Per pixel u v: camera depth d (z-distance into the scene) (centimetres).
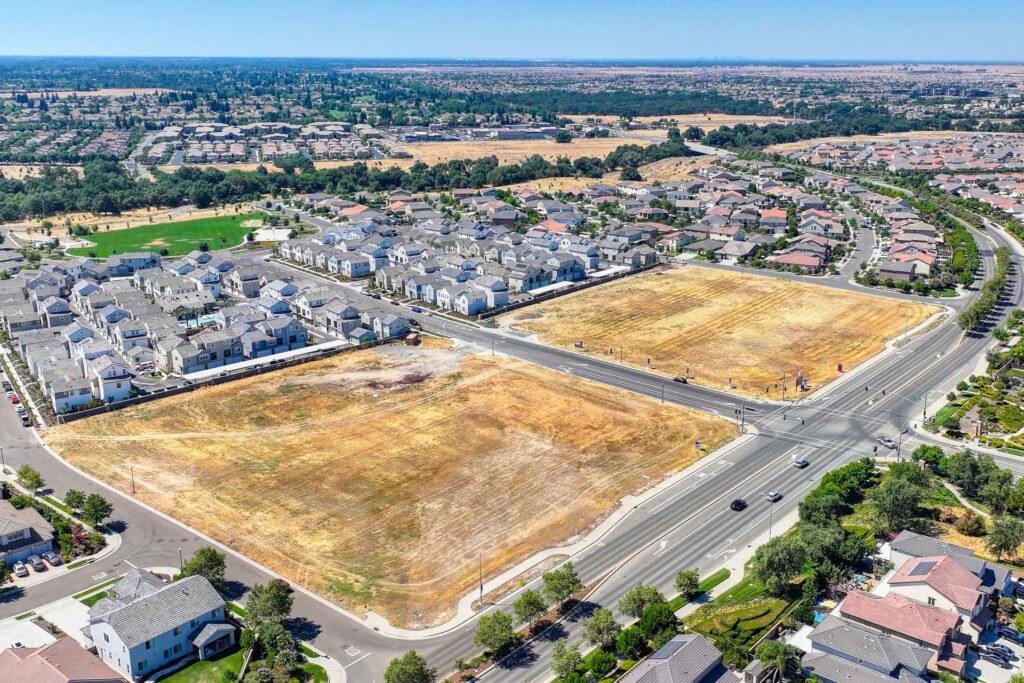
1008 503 10788
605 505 11256
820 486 11469
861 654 7956
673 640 8006
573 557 10119
